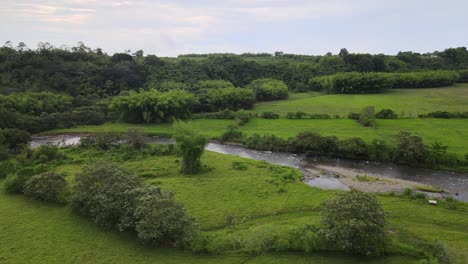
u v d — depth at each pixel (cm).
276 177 4841
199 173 5053
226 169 5275
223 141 7675
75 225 3369
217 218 3559
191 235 2969
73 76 11644
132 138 6372
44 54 12400
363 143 6200
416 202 3916
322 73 14875
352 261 2697
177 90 10312
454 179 5094
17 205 3844
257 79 14100
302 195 4122
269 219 3516
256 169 5288
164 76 13025
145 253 2888
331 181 5022
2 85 10162
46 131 8588
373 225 2662
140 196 3219
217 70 14388
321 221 2948
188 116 9688
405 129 7288
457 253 2698
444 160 5578
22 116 8319
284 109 10344
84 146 6431
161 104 9100
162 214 2964
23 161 5359
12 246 3020
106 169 3719
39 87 10388
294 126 8181
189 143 4934
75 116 9062
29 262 2780
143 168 5247
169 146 6172
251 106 10731
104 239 3109
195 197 4103
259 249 2862
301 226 3102
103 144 6341
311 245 2839
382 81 11819
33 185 3991
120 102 9219
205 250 2881
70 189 3922
